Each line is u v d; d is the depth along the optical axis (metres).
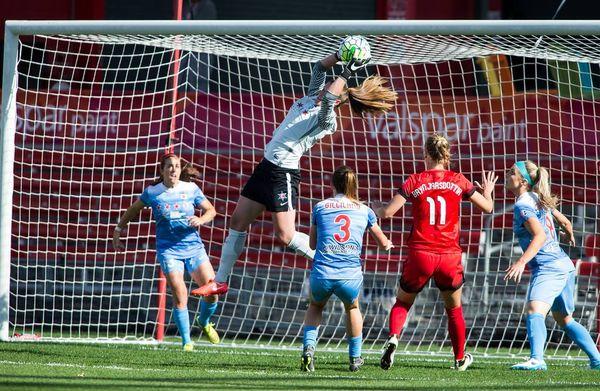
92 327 40.91
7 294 32.16
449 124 42.06
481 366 28.08
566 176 41.97
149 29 31.17
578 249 40.78
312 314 24.94
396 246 41.81
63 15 53.47
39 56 46.94
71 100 43.69
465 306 39.94
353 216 24.61
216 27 30.89
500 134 41.91
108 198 43.81
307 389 20.03
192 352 29.72
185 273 41.34
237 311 41.81
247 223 28.11
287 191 27.75
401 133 42.50
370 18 56.72
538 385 22.27
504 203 37.50
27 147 43.44
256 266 40.50
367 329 40.06
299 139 27.58
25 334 35.97
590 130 39.06
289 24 30.64
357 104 27.45
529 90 44.31
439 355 32.38
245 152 44.31
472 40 31.98
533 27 29.64
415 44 32.50
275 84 47.91
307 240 28.22
